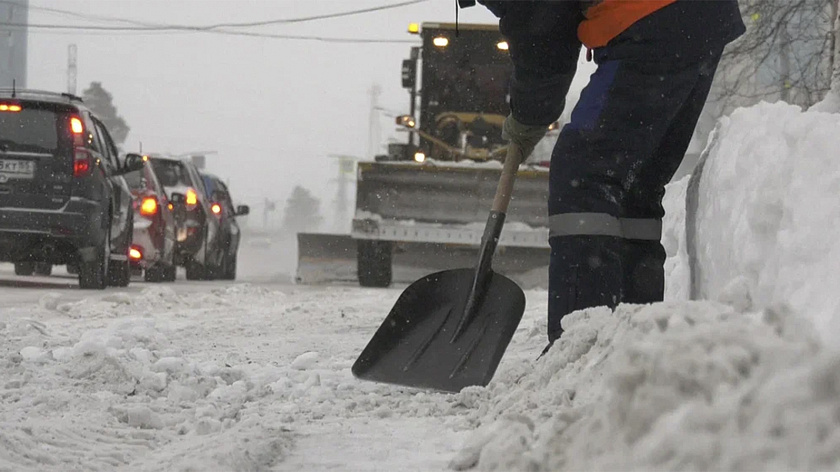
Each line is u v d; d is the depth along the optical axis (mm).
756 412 4973
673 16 12438
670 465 5168
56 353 15914
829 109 19578
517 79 13383
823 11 46469
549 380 9516
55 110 36625
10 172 36188
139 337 17359
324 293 40969
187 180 58312
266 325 24938
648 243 13719
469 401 11477
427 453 9125
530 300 34375
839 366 4820
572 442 6684
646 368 5758
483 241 13398
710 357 5504
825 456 4645
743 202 13305
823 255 10812
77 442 9977
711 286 14562
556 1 12672
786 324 5785
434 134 53469
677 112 13227
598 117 12711
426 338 13195
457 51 53688
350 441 9742
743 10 48312
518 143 13891
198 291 41656
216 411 11680
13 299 32156
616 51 12680
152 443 10242
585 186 12789
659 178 13633
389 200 48438
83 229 36406
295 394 12961
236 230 69938
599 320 9398
